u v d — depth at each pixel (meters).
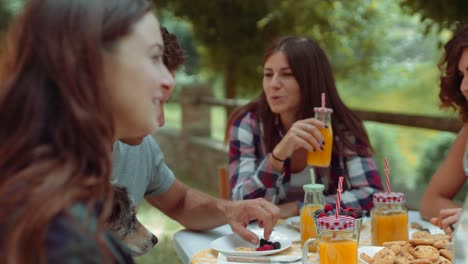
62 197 0.87
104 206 0.95
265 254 1.81
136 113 1.04
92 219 0.91
